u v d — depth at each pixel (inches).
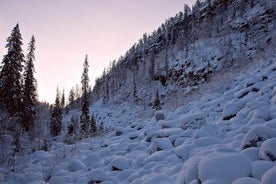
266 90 390.0
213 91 666.2
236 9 3459.6
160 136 378.0
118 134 583.2
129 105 3191.4
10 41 978.1
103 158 399.2
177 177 212.5
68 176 331.0
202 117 360.5
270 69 503.2
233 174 156.7
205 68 2432.3
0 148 540.1
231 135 275.7
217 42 2842.0
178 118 491.5
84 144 564.7
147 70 3946.9
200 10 4488.2
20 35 995.3
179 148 278.8
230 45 2513.5
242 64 887.7
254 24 2699.3
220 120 383.2
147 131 452.1
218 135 301.7
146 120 653.3
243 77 615.8
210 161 170.9
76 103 4301.2
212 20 3663.9
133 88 3609.7
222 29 3203.7
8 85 938.1
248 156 174.7
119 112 3043.8
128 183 255.4
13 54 964.6
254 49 2091.5
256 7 3021.7
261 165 157.8
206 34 3341.5
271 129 201.3
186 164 221.0
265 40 2075.5
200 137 284.2
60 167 383.6
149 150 332.5
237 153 174.9
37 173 377.1
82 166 370.3
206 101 569.0
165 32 4985.2
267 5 2758.4
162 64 3595.0
